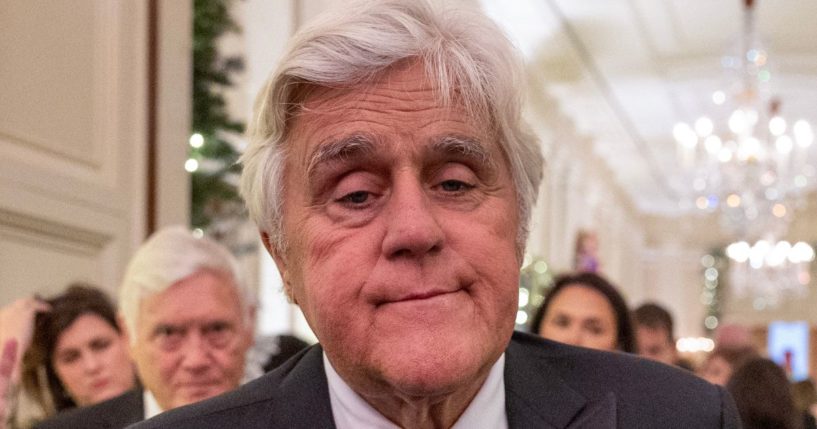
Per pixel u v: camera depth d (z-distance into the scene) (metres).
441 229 1.04
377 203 1.06
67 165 2.89
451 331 1.03
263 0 5.62
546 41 10.16
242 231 4.95
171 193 3.40
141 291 1.98
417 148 1.04
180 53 3.49
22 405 2.34
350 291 1.04
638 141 14.37
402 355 1.02
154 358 1.97
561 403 1.22
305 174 1.08
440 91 1.05
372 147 1.04
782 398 2.96
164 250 2.00
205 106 3.90
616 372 1.27
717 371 4.48
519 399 1.21
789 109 12.50
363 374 1.05
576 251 9.07
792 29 10.12
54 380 2.37
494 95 1.08
